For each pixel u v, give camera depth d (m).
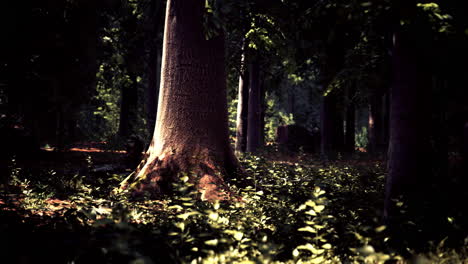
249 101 22.69
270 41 12.05
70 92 15.49
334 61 17.52
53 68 14.91
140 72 23.64
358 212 6.66
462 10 5.66
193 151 9.73
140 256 3.98
